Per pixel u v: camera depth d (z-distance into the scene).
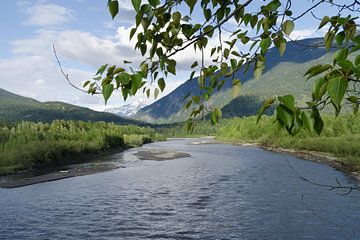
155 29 2.09
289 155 53.97
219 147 83.31
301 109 1.50
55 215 19.80
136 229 17.05
